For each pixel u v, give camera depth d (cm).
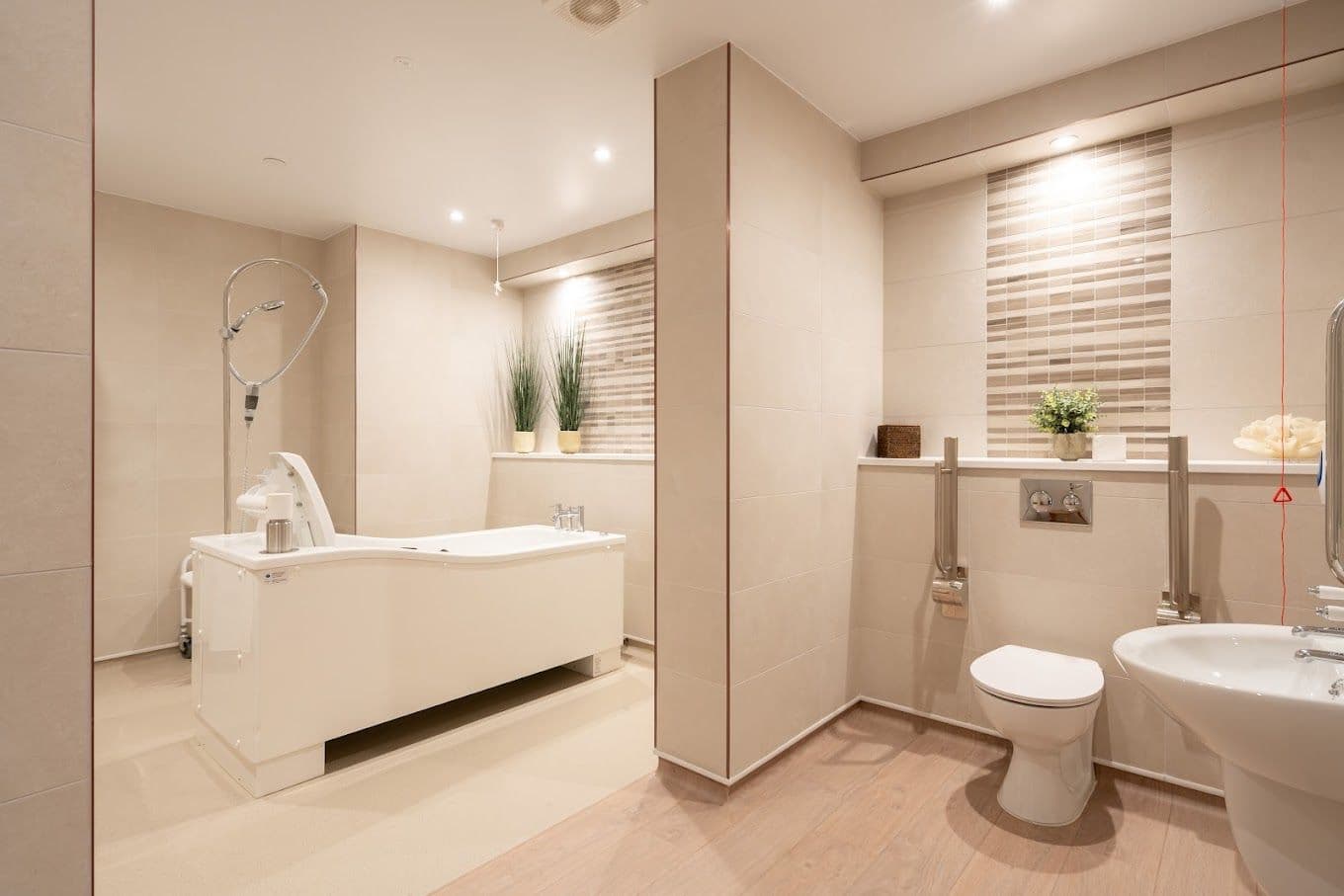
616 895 183
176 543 400
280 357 439
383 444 438
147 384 389
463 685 298
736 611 235
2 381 111
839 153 295
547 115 289
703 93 240
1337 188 229
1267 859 138
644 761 263
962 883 188
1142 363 265
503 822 219
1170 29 228
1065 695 206
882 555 305
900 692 300
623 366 452
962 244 309
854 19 222
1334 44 208
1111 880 189
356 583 261
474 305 491
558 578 340
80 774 119
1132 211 267
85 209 120
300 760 245
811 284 275
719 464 233
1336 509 140
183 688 337
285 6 217
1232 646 169
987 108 276
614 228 421
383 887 187
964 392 308
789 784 242
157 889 185
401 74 258
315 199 385
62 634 117
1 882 112
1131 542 245
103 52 242
